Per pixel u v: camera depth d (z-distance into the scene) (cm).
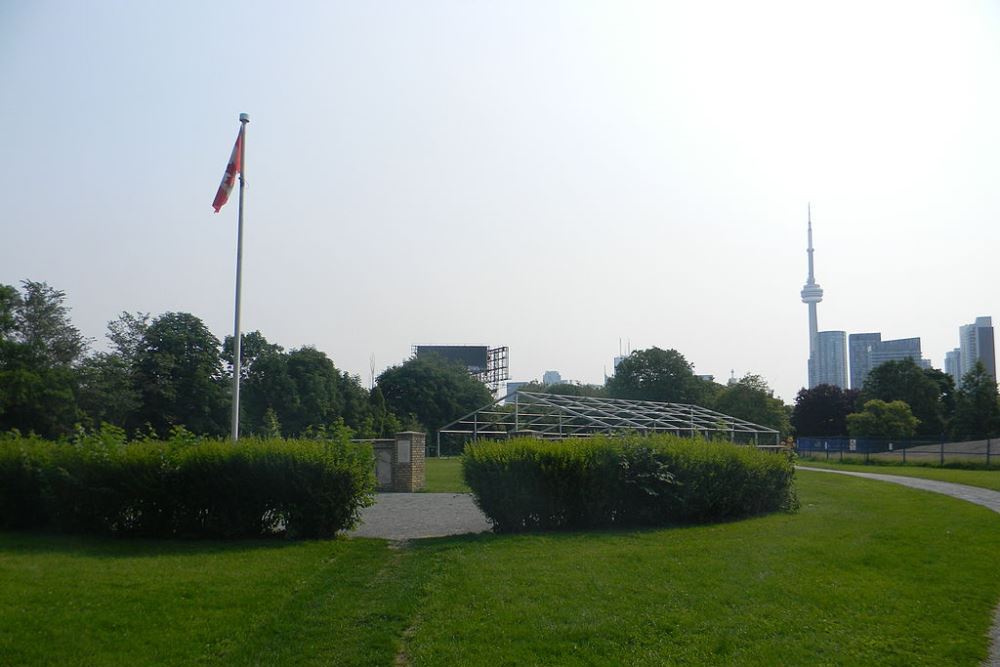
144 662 741
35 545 1355
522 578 1070
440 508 2183
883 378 8306
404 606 940
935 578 1111
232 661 750
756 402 5994
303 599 982
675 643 789
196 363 6016
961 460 4891
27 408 4434
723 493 1736
